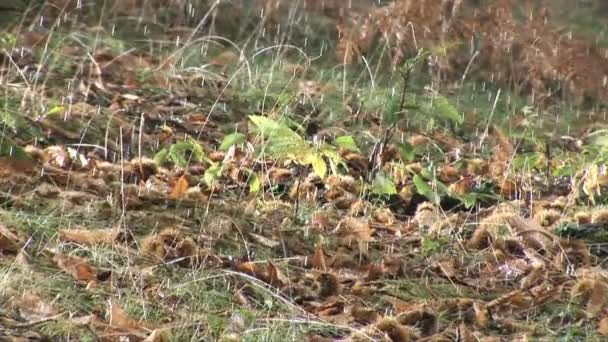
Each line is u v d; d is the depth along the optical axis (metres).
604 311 8.95
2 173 10.41
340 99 14.84
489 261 9.95
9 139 10.77
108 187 10.55
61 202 9.96
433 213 10.94
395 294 9.09
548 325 8.75
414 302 8.95
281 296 8.78
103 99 13.57
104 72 14.61
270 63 15.89
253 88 14.48
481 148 14.19
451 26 17.19
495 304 8.92
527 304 8.99
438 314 8.66
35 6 16.30
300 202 11.00
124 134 12.48
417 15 16.86
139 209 10.22
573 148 15.09
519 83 17.17
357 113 14.22
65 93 13.41
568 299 9.12
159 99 13.98
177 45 15.39
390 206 11.41
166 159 11.50
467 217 10.94
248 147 11.62
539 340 8.41
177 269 9.02
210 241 9.63
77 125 12.40
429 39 16.88
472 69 17.23
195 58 15.76
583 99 17.19
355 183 11.60
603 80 17.19
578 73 17.11
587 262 10.02
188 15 17.25
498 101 16.44
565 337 8.45
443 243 10.23
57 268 8.78
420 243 10.32
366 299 8.94
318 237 10.14
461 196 11.57
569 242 10.29
